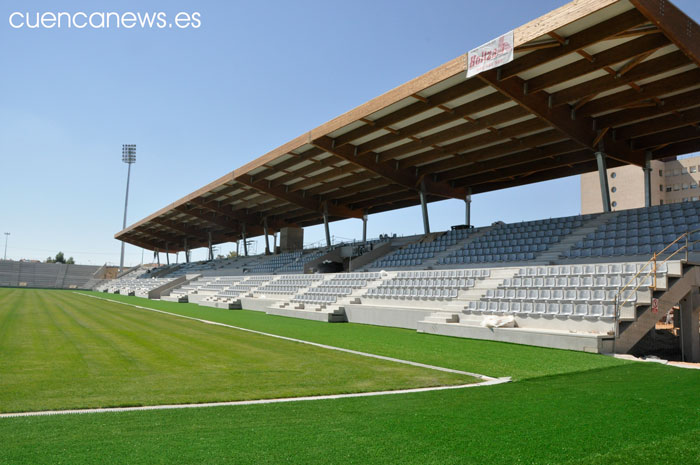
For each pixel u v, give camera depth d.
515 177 28.97
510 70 15.03
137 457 4.00
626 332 11.02
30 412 5.55
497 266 21.62
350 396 6.56
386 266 28.34
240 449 4.24
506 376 8.05
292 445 4.38
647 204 21.86
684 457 4.16
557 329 12.38
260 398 6.45
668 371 8.46
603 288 12.80
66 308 25.70
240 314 23.91
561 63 15.02
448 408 5.82
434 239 28.86
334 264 32.78
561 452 4.25
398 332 15.52
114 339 12.82
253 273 41.88
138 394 6.58
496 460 4.04
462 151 23.41
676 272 12.14
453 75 15.89
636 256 16.75
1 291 50.25
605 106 17.66
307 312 21.55
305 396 6.60
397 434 4.74
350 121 20.94
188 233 58.28
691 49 12.73
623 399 6.31
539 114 17.02
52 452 4.10
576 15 12.31
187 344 12.09
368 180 33.69
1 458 3.93
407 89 17.80
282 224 48.66
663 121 18.98
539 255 20.55
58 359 9.44
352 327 17.38
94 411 5.61
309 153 27.06
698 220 17.38
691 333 12.47
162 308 28.44
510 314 13.80
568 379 7.76
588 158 23.56
